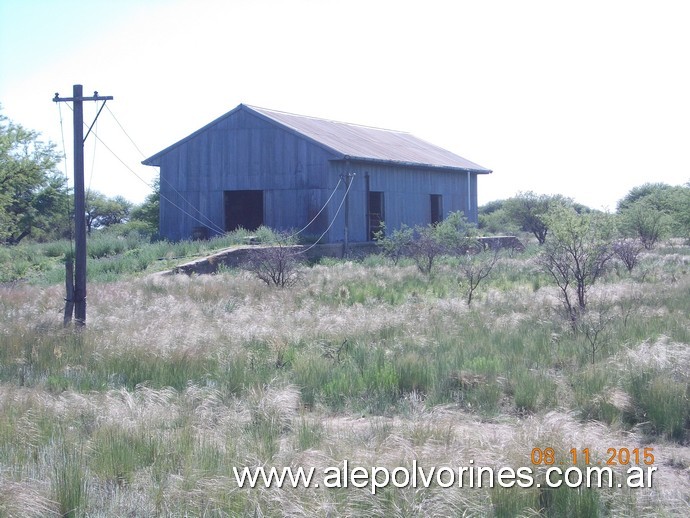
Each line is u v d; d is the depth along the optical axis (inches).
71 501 261.0
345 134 1667.1
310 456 294.5
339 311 660.1
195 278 940.0
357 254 1414.9
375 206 1601.9
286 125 1413.6
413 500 257.8
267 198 1430.9
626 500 264.8
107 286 846.5
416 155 1744.6
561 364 465.1
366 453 293.9
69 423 348.5
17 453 304.2
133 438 316.5
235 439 322.0
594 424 351.9
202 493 267.4
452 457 291.3
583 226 688.4
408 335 542.6
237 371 442.3
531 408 388.8
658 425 355.6
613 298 708.0
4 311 690.8
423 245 1134.4
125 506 263.4
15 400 378.3
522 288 854.5
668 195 1844.2
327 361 465.4
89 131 650.8
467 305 687.7
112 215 2844.5
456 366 451.8
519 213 2182.6
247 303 724.0
